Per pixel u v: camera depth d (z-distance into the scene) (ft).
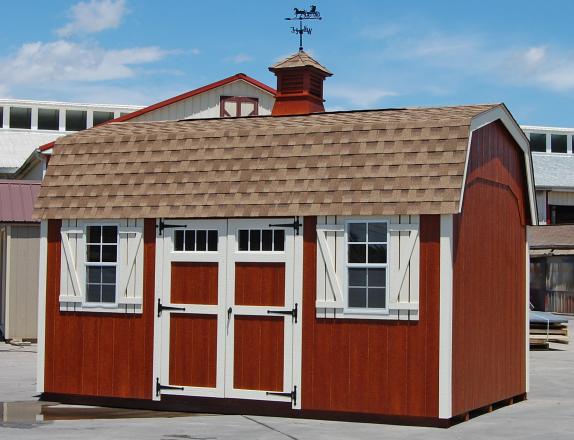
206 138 48.24
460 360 43.78
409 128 44.47
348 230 44.29
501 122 49.44
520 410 49.14
